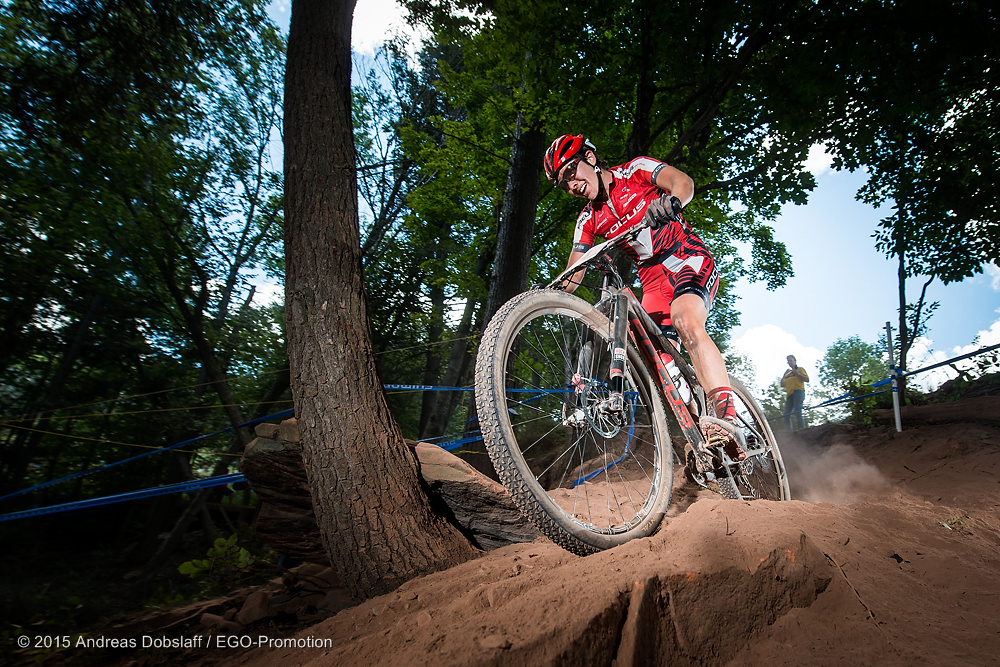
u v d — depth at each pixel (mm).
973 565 2047
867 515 2482
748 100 9711
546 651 1185
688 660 1356
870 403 6695
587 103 8547
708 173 9977
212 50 7504
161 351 14453
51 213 11875
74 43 6230
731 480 2469
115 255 13203
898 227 12055
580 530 1912
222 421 13609
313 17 3432
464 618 1487
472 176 12172
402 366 17859
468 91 11734
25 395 13898
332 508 2646
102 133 7520
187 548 13414
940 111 10438
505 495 2906
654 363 2389
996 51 8109
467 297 13406
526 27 8023
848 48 8273
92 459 14430
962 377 7445
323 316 2908
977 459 3812
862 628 1486
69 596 9461
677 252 2416
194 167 13008
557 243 12852
